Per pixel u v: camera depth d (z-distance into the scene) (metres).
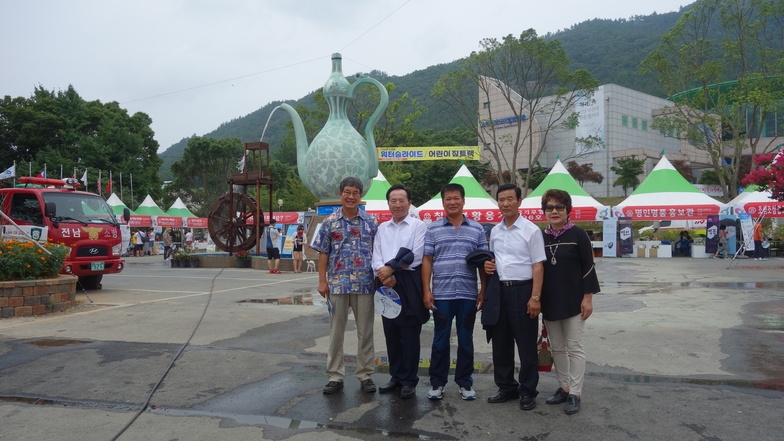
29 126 37.34
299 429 3.70
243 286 12.67
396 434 3.61
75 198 11.44
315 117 40.69
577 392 4.02
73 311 8.57
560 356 4.18
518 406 4.15
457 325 4.32
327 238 4.55
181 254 20.31
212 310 8.68
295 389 4.57
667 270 16.09
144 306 9.12
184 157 50.38
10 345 6.14
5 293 7.87
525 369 4.09
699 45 31.39
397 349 4.45
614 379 4.79
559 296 4.05
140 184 41.66
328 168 16.92
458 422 3.82
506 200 4.19
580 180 54.72
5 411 4.07
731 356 5.53
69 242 10.76
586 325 7.19
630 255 23.09
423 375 5.04
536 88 36.44
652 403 4.15
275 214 33.25
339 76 17.62
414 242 4.36
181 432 3.66
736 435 3.54
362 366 4.52
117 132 41.25
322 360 5.51
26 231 10.55
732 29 33.16
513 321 4.13
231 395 4.42
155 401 4.29
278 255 17.20
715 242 22.23
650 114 60.56
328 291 4.52
